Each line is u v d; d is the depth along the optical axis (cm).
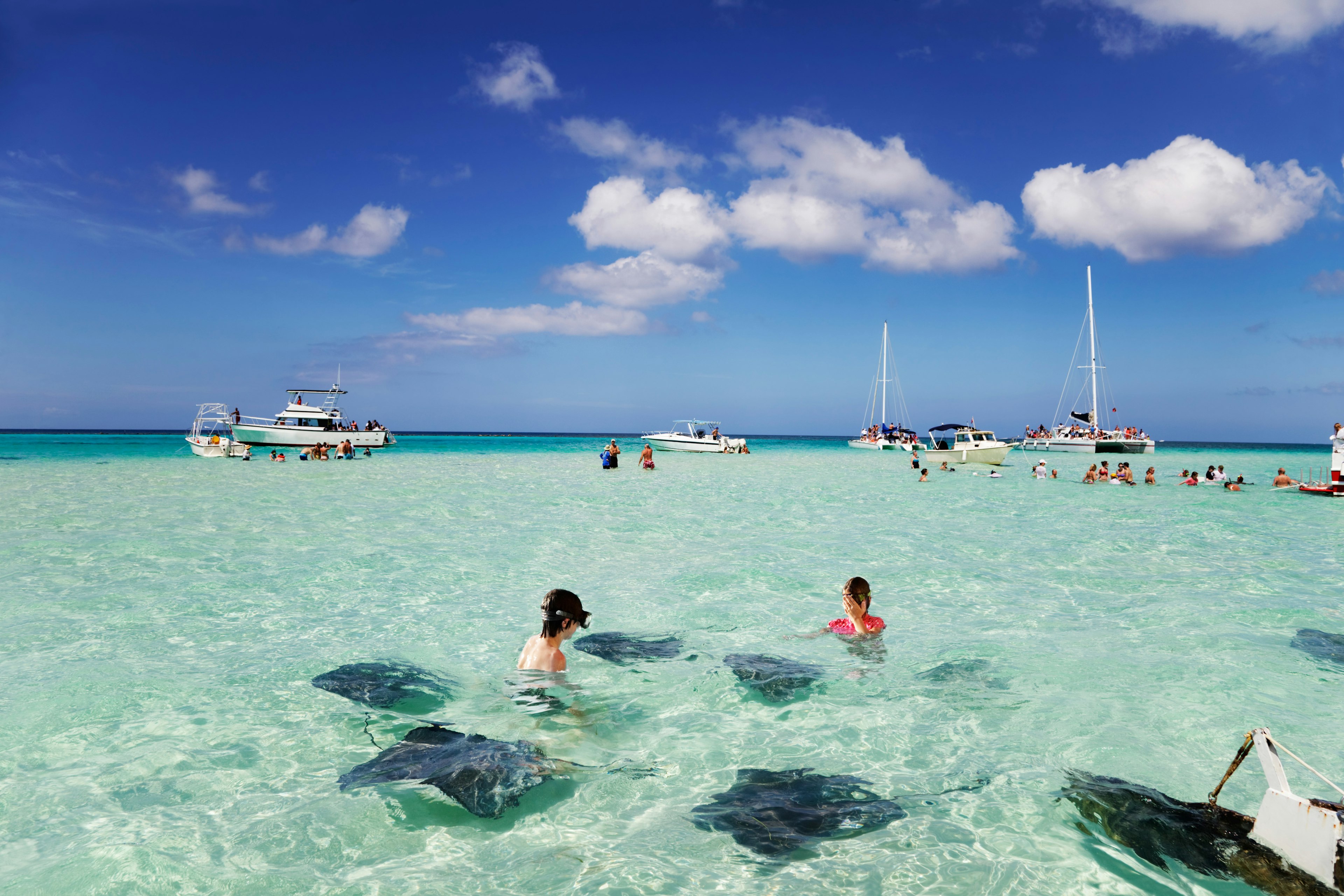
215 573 930
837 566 1012
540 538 1248
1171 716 472
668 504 1838
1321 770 391
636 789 366
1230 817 333
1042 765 397
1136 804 347
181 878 285
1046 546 1204
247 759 397
